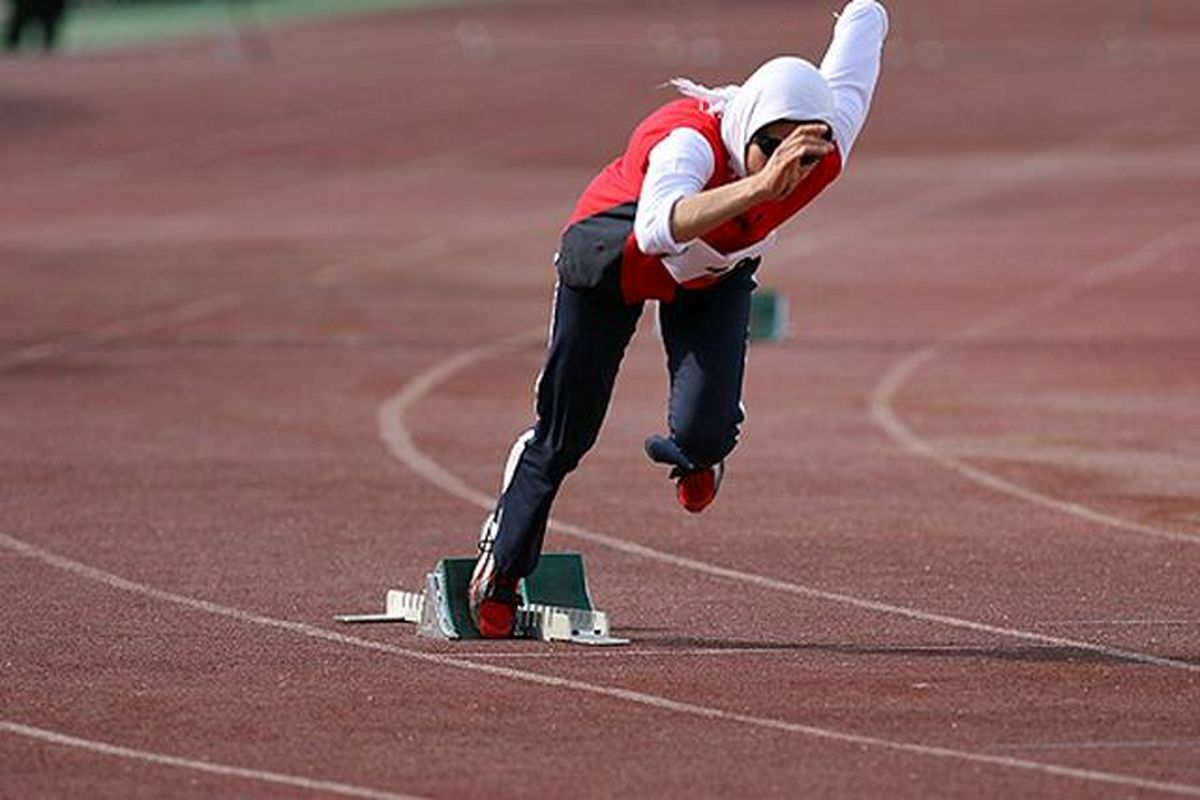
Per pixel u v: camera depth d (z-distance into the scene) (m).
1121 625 30.44
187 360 56.47
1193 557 35.19
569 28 173.62
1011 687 26.78
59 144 112.75
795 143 24.88
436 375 54.50
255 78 137.62
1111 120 119.69
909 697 26.25
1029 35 166.62
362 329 62.00
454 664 27.92
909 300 67.25
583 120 120.69
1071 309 65.06
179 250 79.50
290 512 38.69
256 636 29.58
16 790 22.56
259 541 36.25
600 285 27.12
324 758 23.64
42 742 24.31
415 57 151.00
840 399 50.78
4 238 83.38
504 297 68.38
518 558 28.95
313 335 60.88
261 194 97.00
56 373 54.44
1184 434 46.41
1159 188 95.19
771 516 38.38
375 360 56.62
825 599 32.16
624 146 111.88
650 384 53.16
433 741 24.30
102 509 38.81
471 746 24.11
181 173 104.06
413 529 37.41
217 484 41.19
